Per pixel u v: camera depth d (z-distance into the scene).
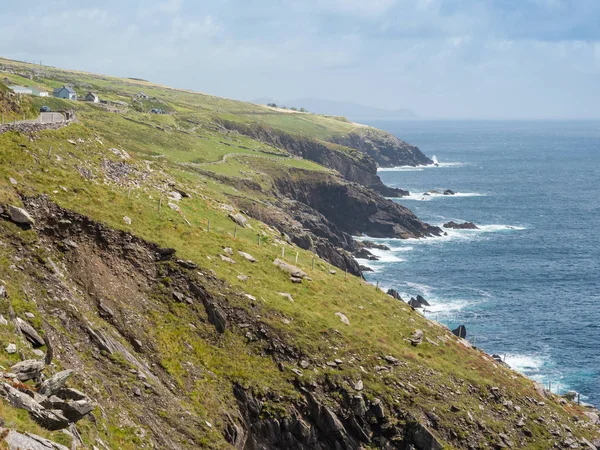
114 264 55.19
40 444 25.12
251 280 62.47
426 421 53.03
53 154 65.44
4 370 31.06
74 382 39.16
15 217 50.78
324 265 81.62
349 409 52.09
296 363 54.50
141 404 43.34
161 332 52.09
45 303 45.91
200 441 43.66
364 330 62.00
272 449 49.62
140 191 71.50
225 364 52.50
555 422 59.22
